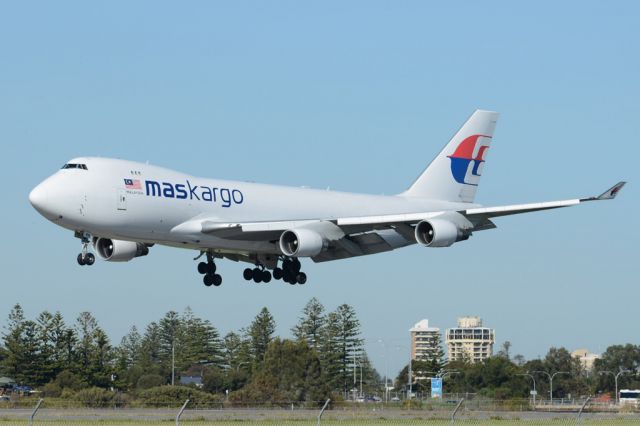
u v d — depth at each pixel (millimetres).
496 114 113438
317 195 100938
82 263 86875
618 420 89938
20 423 75250
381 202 105812
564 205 89312
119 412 94188
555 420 89625
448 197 111312
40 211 83000
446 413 102625
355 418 89625
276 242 94312
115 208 84500
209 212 90688
